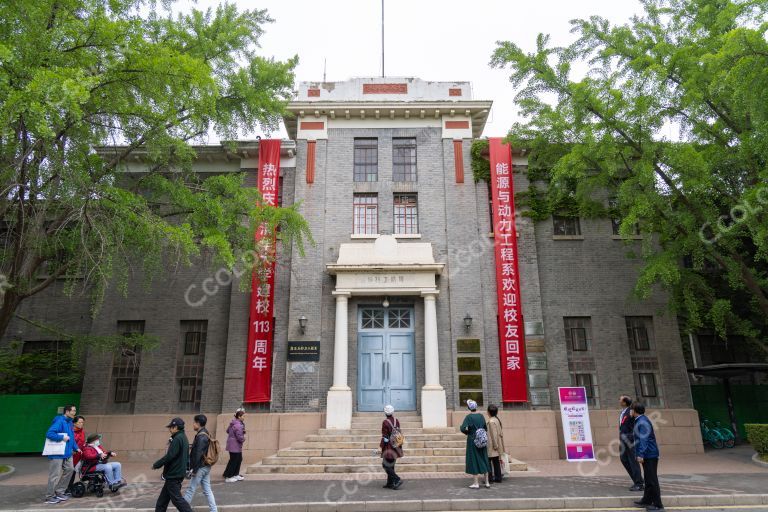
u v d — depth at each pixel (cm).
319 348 1723
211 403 1752
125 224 1291
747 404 1973
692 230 1500
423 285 1755
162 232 1295
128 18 1306
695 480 1159
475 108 1964
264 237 1609
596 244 1903
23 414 1811
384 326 1798
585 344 1825
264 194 1862
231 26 1488
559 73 1570
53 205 1270
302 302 1769
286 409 1662
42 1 1117
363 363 1761
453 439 1504
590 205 1767
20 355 1861
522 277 1825
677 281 1452
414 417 1656
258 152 1956
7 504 1023
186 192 1443
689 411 1731
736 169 1498
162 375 1788
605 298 1847
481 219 1884
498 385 1697
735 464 1435
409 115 1983
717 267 1984
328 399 1634
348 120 1994
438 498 993
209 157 1964
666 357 1797
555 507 955
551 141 1653
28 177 1213
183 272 1881
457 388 1688
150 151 1326
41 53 1091
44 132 970
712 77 1327
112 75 1184
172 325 1838
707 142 1559
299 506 950
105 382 1789
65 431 1095
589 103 1466
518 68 1599
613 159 1459
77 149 1247
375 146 1992
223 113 1459
